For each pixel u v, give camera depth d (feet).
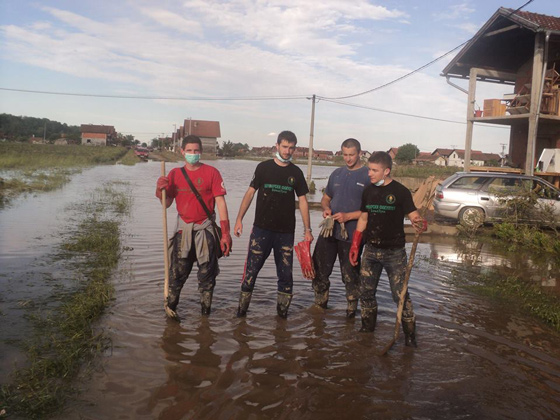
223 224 15.87
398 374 12.58
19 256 23.09
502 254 30.94
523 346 14.96
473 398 11.46
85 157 152.15
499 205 40.40
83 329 14.28
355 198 16.84
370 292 15.31
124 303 17.03
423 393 11.61
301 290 20.18
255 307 17.51
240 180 99.45
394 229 14.76
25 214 37.45
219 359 12.93
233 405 10.64
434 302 19.19
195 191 15.62
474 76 57.26
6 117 462.19
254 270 16.31
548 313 17.70
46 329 14.19
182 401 10.69
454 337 15.46
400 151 285.02
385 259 14.94
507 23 52.03
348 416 10.44
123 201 48.24
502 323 17.03
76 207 43.29
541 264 27.99
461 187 41.81
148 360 12.64
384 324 16.39
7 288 17.89
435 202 42.65
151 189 67.15
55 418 9.77
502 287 21.72
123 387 11.18
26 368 11.71
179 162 205.98
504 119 53.98
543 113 51.57
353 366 12.94
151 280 20.03
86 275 20.27
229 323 15.70
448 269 25.50
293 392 11.35
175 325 15.23
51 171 91.45
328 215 16.94
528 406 11.21
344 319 16.78
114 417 9.94
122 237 29.96
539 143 61.21
